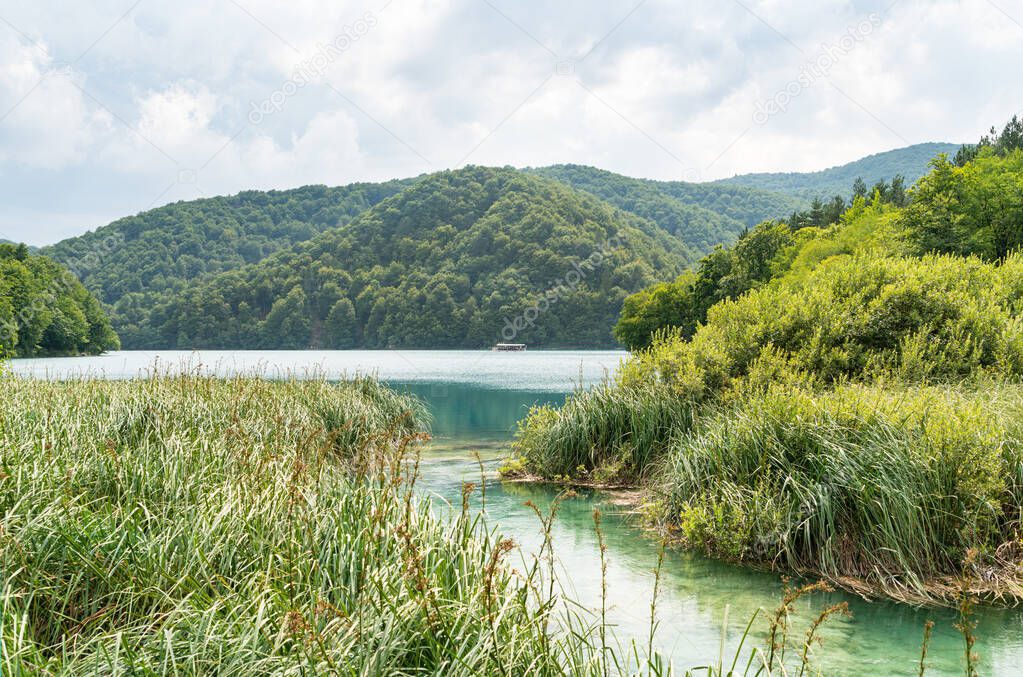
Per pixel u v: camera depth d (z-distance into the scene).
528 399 26.45
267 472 5.80
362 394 15.98
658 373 11.67
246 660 3.27
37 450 6.18
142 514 5.12
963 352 10.78
